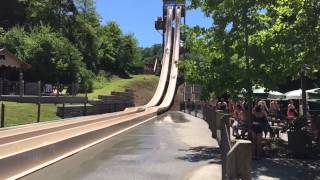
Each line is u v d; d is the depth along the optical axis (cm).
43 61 7431
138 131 3083
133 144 2222
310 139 1698
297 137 1689
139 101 9738
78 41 9988
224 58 1922
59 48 7625
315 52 1409
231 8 1809
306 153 1686
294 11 1393
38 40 7538
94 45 10356
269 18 1769
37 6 9512
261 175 1350
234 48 1855
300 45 1427
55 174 1373
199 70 2005
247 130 1898
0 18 9675
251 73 1758
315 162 1580
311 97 2766
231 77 1898
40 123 3400
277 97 2922
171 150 1977
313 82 3750
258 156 1659
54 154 1669
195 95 6844
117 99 6681
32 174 1368
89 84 8575
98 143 2275
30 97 4722
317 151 1764
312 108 3356
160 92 9775
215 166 1531
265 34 1667
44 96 4931
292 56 1530
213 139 2480
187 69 2056
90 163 1600
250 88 1861
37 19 9469
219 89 1945
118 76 11781
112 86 9656
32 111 3984
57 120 3844
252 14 1800
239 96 1972
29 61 7350
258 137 1677
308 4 1337
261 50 1677
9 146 1454
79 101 5325
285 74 1686
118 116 4181
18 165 1342
